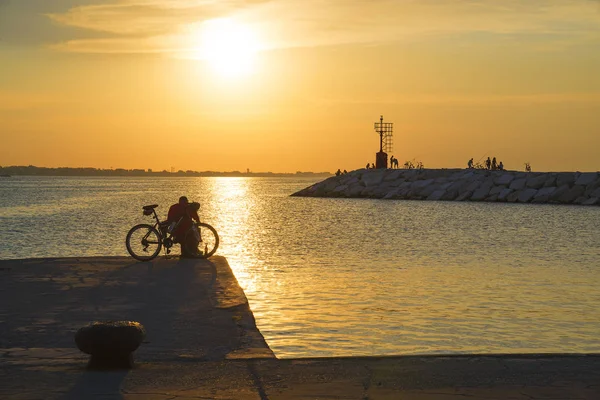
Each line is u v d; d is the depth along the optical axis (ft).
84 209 277.23
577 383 25.11
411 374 26.37
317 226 176.96
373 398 23.53
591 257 104.27
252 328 35.06
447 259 100.42
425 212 239.50
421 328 50.88
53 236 149.18
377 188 373.40
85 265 57.93
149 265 58.90
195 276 52.54
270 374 26.48
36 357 29.12
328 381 25.53
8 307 40.09
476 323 52.90
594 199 287.89
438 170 366.84
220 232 158.10
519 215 220.02
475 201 319.88
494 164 355.15
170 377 26.07
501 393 23.99
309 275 81.15
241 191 640.99
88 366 27.35
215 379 25.82
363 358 28.78
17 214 238.48
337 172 428.97
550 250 115.44
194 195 496.64
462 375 26.16
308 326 51.24
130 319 37.11
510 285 73.20
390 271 85.25
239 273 83.10
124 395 23.77
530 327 51.83
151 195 487.20
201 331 34.37
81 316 37.76
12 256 111.96
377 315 55.67
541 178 316.81
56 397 23.48
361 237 142.61
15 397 23.41
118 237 146.41
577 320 54.54
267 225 182.60
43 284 47.98
